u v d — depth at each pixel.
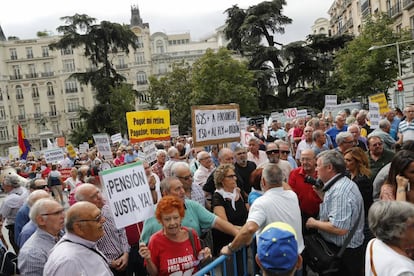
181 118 48.34
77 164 16.41
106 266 3.26
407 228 2.37
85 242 3.20
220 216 4.57
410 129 8.20
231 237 4.70
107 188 4.07
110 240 4.39
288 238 2.33
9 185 7.12
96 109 42.94
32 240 3.86
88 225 3.16
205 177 6.85
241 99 37.59
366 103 34.50
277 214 3.71
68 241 3.19
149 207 4.34
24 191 7.22
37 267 3.72
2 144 77.12
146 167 5.39
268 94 42.12
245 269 4.09
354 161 4.58
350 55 31.59
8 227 7.07
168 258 3.56
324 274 3.77
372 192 4.49
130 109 42.66
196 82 40.28
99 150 12.23
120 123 42.00
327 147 7.93
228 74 38.22
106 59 44.84
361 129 10.00
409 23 37.25
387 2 41.72
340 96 36.31
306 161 4.80
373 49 29.69
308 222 4.01
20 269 3.81
